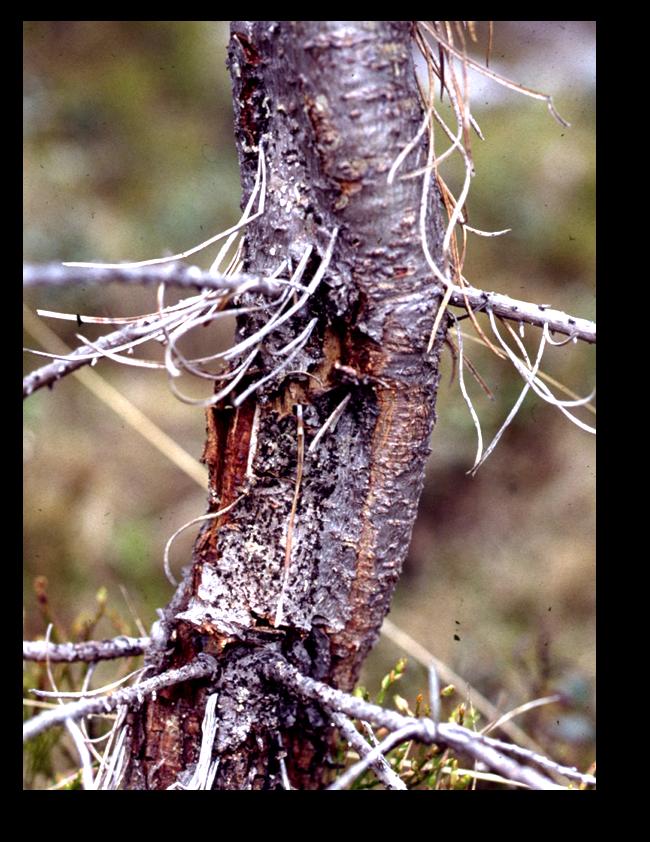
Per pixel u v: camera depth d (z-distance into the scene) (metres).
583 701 0.90
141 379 1.47
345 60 0.64
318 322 0.66
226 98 2.01
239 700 0.67
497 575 1.20
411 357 0.66
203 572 0.67
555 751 0.83
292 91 0.65
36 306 1.41
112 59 1.99
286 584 0.67
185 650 0.68
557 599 1.15
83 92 1.88
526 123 1.76
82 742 0.64
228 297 0.64
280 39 0.65
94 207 1.67
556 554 1.21
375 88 0.64
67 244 1.56
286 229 0.66
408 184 0.65
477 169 1.68
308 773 0.69
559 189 1.67
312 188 0.66
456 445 1.33
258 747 0.67
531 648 0.97
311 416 0.67
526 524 1.26
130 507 1.29
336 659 0.69
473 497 1.31
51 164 1.73
